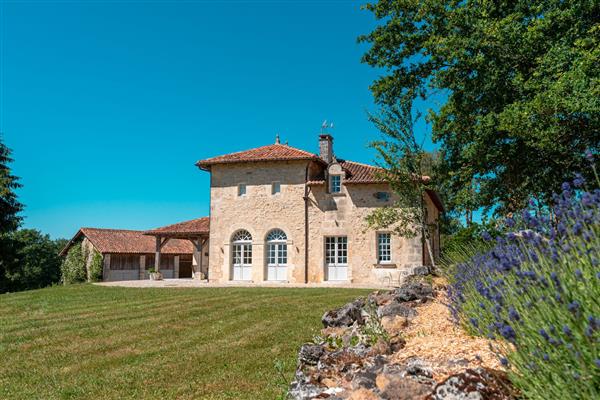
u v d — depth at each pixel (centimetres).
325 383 457
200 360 909
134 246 3981
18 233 5400
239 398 686
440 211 2644
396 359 455
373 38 1733
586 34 1262
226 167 2622
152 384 788
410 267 2267
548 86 1215
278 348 964
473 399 285
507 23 1381
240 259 2566
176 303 1584
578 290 294
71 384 814
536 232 406
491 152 1418
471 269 622
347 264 2377
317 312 1324
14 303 1762
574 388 246
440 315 646
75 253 4028
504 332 289
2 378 868
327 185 2458
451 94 1625
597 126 1147
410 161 1792
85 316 1416
